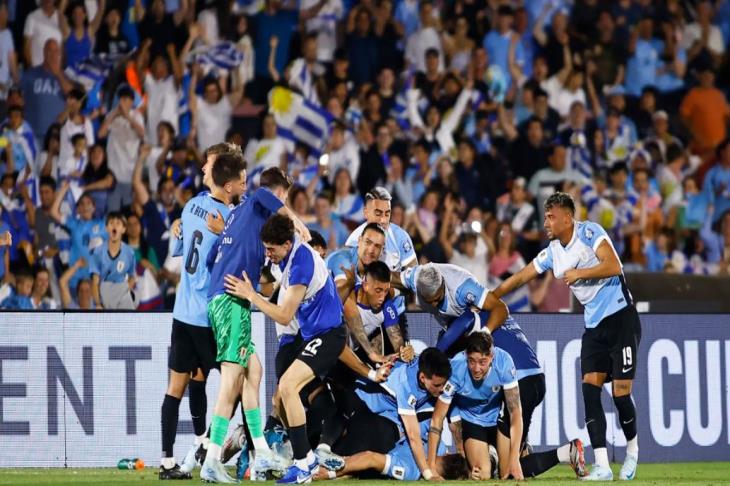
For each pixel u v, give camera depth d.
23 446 29.98
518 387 26.38
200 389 26.36
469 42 54.97
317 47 52.69
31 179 45.25
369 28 53.69
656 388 33.53
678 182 56.59
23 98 46.69
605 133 56.34
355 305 26.25
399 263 28.78
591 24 57.91
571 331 33.09
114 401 30.50
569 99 55.88
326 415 26.17
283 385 23.31
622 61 58.25
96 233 44.41
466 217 50.56
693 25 60.19
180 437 30.56
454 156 52.91
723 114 59.41
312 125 51.09
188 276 25.36
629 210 54.50
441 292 26.53
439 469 25.94
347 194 49.28
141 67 48.53
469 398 25.91
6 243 26.67
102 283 43.72
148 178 46.78
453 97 53.72
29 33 47.22
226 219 24.66
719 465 32.38
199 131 49.47
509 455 25.64
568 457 26.19
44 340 30.20
